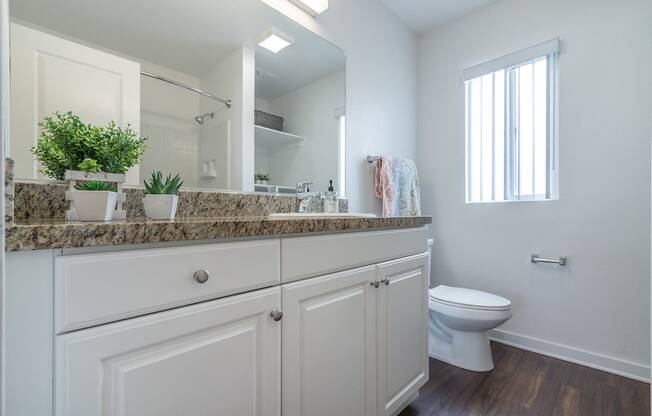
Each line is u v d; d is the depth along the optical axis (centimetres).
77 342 49
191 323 62
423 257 138
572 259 181
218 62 134
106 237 51
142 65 113
